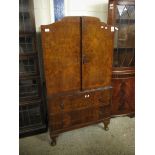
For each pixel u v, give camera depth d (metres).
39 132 2.04
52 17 2.05
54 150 1.77
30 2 1.67
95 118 2.00
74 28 1.59
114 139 1.94
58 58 1.61
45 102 2.17
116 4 1.93
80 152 1.74
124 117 2.40
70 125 1.89
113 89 2.20
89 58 1.74
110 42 1.80
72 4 2.14
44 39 1.52
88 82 1.83
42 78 2.18
